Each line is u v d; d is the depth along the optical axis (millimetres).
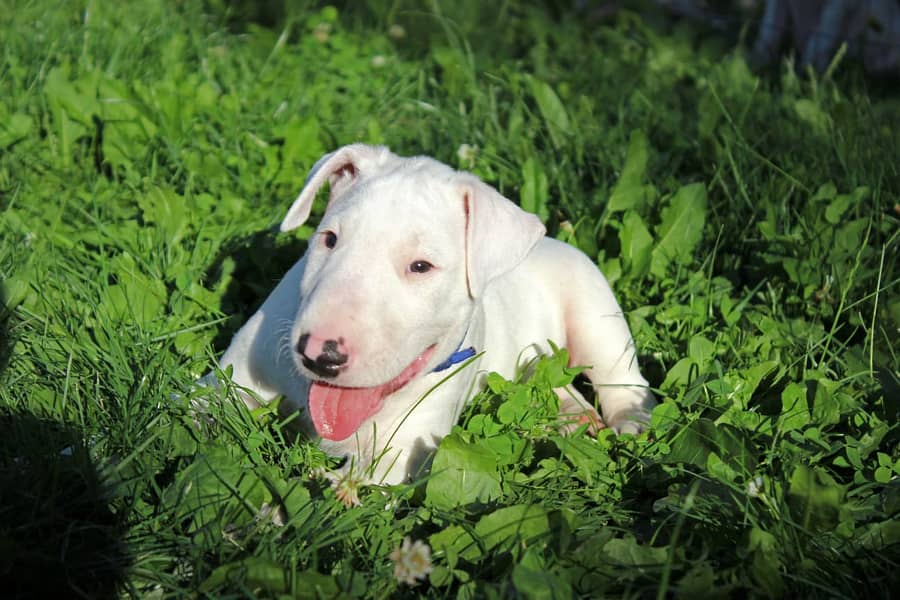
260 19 2031
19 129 1311
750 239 1258
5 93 1403
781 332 1124
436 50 1747
